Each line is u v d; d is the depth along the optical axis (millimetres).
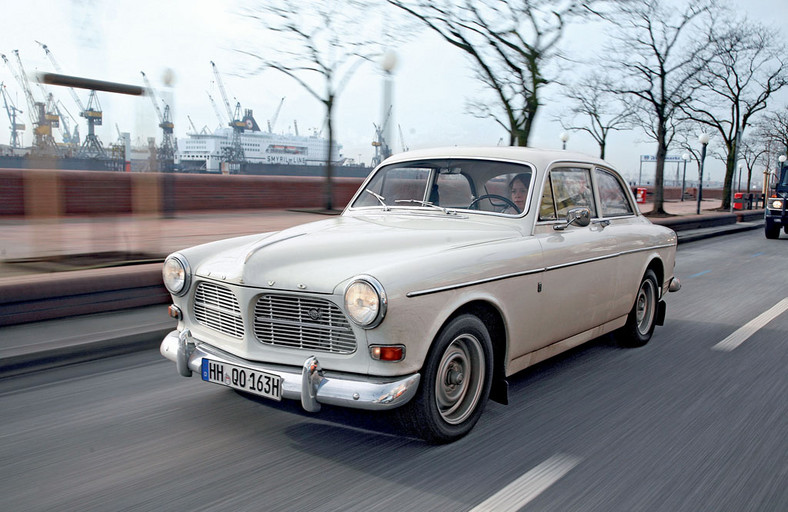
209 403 3855
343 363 3027
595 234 4527
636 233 5086
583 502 2686
